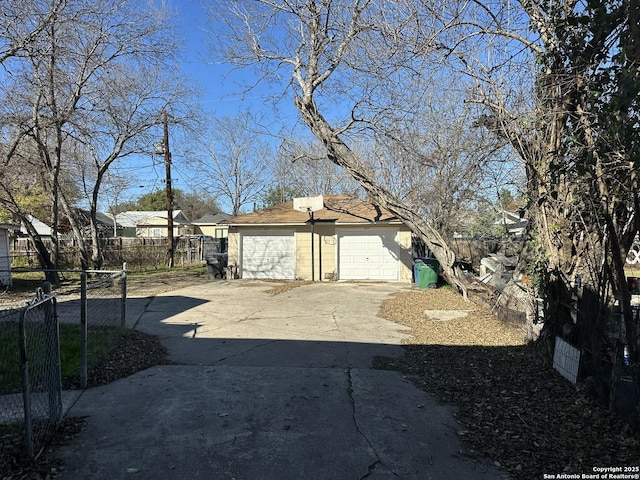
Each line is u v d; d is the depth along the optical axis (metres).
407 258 16.38
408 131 12.47
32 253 21.53
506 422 3.89
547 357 5.28
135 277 18.36
